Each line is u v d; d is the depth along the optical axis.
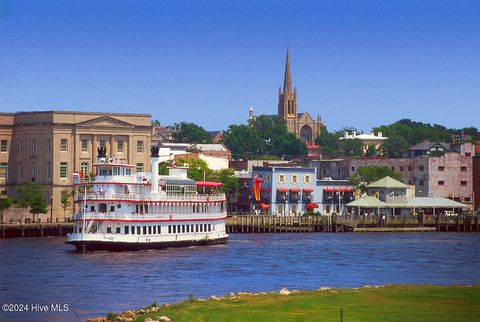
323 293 105.00
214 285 129.88
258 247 189.88
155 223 179.38
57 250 176.50
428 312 92.50
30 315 105.50
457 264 159.00
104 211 175.12
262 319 90.00
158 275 140.62
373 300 99.50
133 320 93.69
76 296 119.06
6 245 188.25
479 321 88.25
